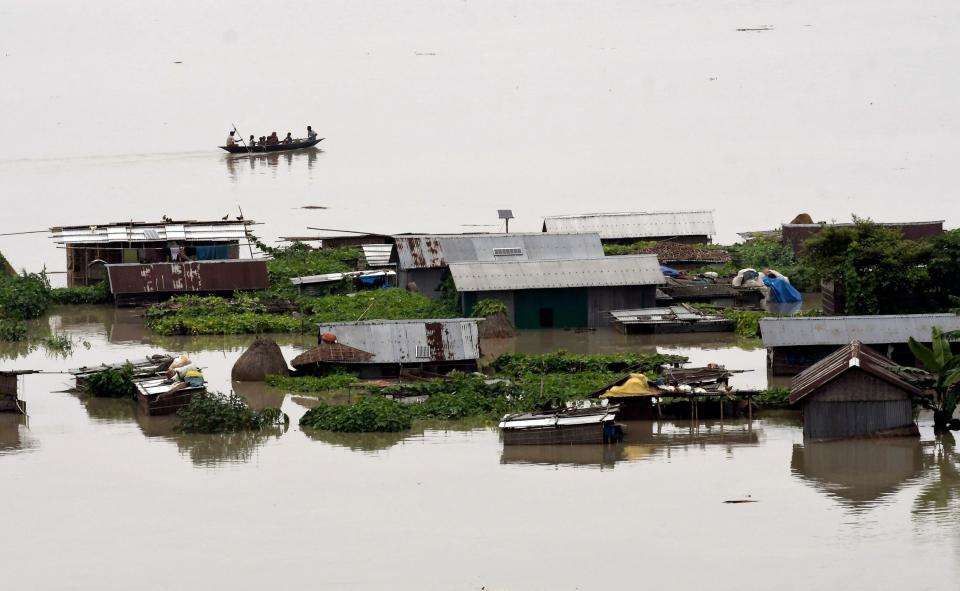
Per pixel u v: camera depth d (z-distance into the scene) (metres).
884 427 193.12
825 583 147.62
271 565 154.25
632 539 160.25
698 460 186.88
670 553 156.12
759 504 170.50
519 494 175.12
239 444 197.38
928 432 196.50
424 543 159.88
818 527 163.00
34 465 188.25
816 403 193.38
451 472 183.62
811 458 186.88
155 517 169.12
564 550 157.38
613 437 194.50
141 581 150.50
